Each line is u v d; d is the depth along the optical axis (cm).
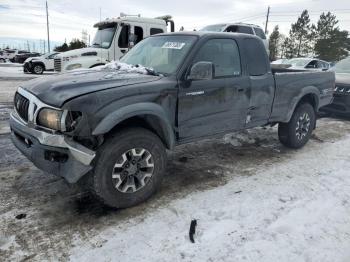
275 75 455
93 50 1018
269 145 546
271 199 343
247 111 424
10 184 351
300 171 427
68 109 266
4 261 233
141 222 290
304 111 516
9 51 3691
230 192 356
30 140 292
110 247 254
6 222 280
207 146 520
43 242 256
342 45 4997
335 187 379
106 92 286
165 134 331
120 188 303
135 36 1050
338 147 544
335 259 250
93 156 276
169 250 254
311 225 295
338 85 748
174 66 354
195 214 307
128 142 298
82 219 291
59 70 1044
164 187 363
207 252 253
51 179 367
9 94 966
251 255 251
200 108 363
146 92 310
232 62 402
